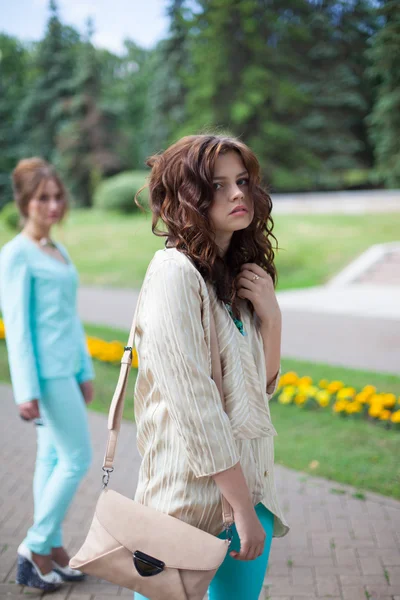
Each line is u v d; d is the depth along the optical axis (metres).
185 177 1.39
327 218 20.84
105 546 1.39
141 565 1.36
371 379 6.21
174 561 1.36
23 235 2.61
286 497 3.53
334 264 15.66
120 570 1.38
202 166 1.38
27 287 2.46
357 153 34.69
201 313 1.38
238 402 1.45
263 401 1.51
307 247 17.14
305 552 2.89
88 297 13.53
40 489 2.65
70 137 35.81
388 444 4.28
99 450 4.46
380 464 3.92
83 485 3.81
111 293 14.20
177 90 35.03
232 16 31.56
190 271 1.36
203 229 1.38
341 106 33.28
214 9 31.94
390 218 20.02
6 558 2.87
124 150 37.19
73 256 18.86
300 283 14.44
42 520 2.54
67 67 39.22
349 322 9.55
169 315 1.31
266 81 31.50
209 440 1.30
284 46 33.06
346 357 7.38
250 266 1.58
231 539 1.46
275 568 2.76
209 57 31.61
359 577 2.66
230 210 1.42
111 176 36.97
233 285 1.51
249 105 31.05
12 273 2.46
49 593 2.58
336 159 33.00
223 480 1.32
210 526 1.45
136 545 1.38
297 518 3.25
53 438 2.55
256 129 32.31
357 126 34.41
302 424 4.84
